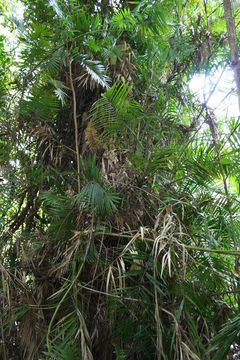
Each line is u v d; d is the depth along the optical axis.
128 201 2.33
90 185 2.12
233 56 2.10
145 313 2.20
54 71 2.66
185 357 2.01
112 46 2.75
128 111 2.42
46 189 2.86
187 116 2.93
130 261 2.18
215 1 3.06
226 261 2.47
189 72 3.02
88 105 2.96
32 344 2.34
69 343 2.01
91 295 2.41
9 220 2.87
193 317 2.28
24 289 2.42
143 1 2.82
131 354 2.32
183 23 3.04
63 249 2.44
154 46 2.93
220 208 2.57
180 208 2.48
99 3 3.21
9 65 3.12
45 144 2.94
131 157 2.34
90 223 2.25
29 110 2.60
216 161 2.42
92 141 2.43
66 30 2.64
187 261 2.23
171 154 2.39
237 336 2.04
